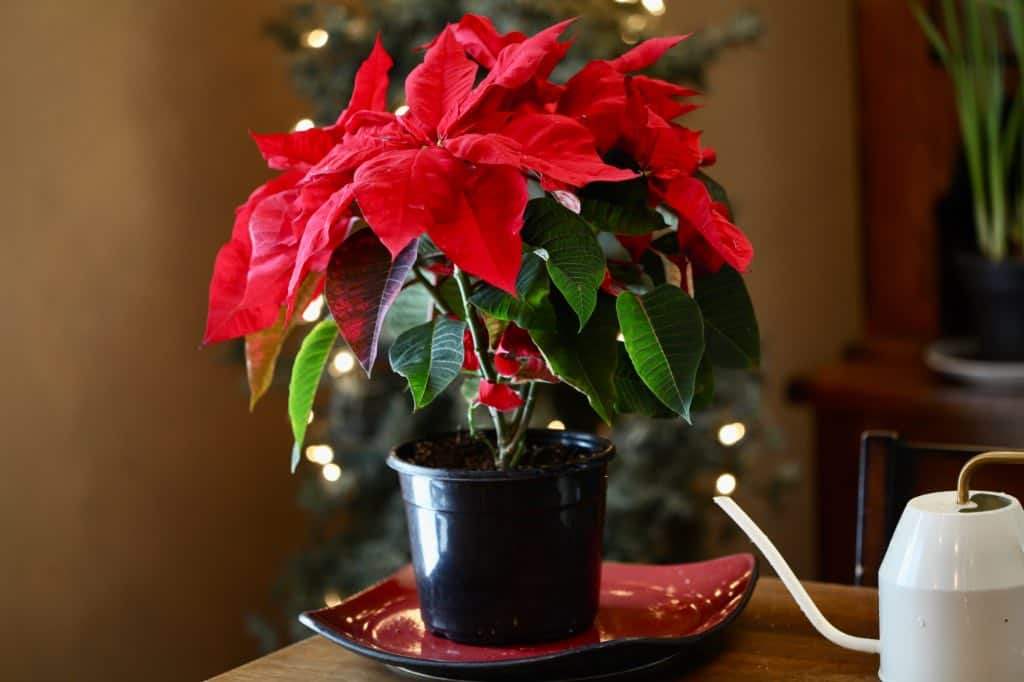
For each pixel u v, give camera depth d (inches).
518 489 58.2
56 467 104.2
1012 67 159.9
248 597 126.8
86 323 107.0
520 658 57.0
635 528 103.4
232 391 124.0
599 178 53.2
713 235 55.1
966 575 52.9
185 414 118.1
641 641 56.2
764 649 59.6
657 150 56.5
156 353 114.7
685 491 107.7
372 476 107.1
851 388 145.0
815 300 164.6
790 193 156.6
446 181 52.6
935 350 153.0
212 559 121.9
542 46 55.3
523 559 58.7
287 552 131.8
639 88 59.2
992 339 143.9
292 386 61.3
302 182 55.2
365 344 54.5
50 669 103.5
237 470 125.0
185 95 118.1
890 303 178.2
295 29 111.6
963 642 52.9
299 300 59.5
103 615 109.0
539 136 54.9
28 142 101.6
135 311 112.3
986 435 135.3
